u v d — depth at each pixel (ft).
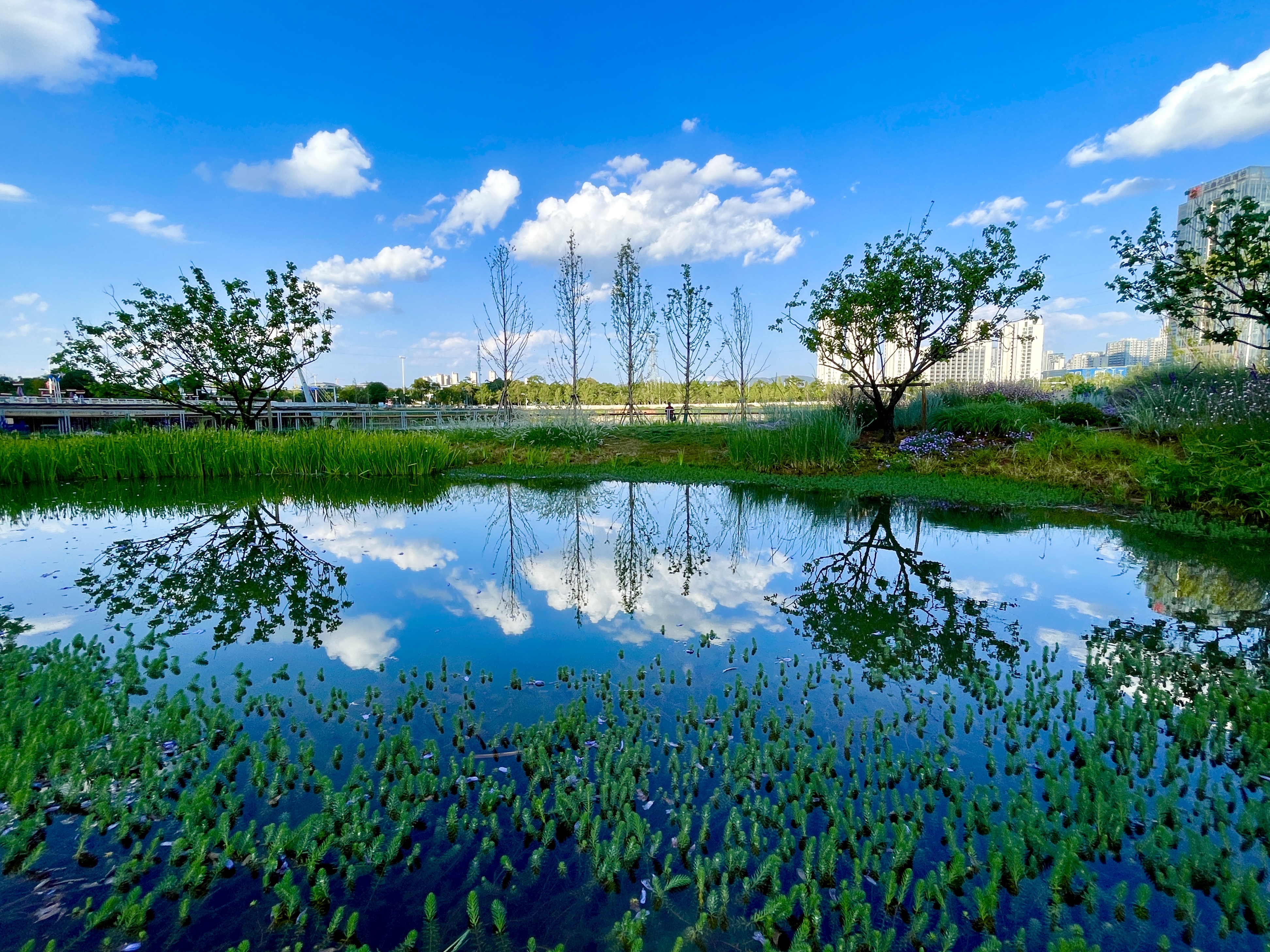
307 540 22.98
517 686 10.82
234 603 15.66
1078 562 18.31
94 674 10.75
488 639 13.21
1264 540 19.84
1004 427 39.68
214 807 7.40
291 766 8.11
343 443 41.88
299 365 56.90
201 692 10.60
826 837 6.60
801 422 39.11
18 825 7.13
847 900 6.05
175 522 26.40
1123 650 12.07
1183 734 8.80
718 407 78.07
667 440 49.24
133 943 5.77
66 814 7.49
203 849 6.59
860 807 7.63
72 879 6.52
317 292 56.80
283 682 11.07
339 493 34.37
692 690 10.78
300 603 15.67
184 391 54.54
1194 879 6.51
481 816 7.50
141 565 19.34
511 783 7.83
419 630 13.76
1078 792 7.77
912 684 10.94
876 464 36.55
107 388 52.21
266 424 66.90
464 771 8.24
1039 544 20.44
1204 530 20.81
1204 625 13.47
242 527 25.46
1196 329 29.27
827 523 24.81
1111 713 9.37
